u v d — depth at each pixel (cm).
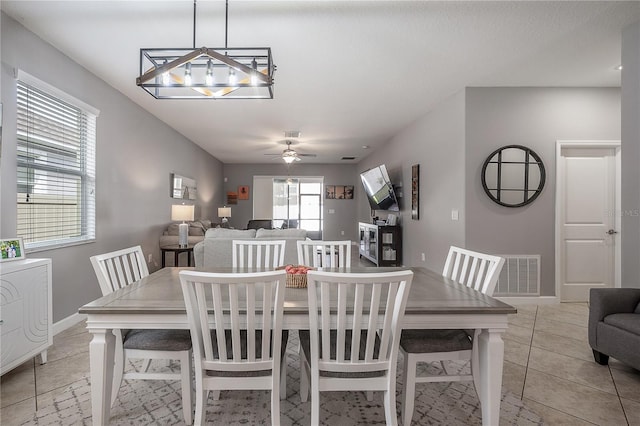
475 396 200
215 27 260
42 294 227
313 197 1041
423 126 496
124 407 185
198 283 134
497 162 384
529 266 387
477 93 385
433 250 464
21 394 195
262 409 183
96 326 150
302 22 253
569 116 386
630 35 259
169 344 169
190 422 168
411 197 541
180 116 502
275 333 140
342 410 184
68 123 315
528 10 239
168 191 558
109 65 327
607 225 396
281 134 621
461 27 261
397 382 216
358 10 239
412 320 153
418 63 323
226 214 852
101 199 362
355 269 244
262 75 193
